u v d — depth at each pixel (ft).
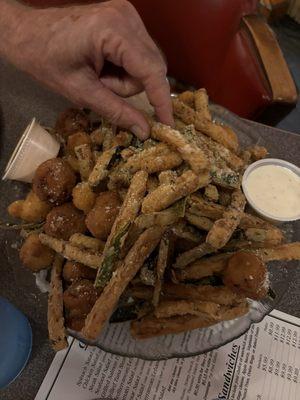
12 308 0.82
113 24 0.77
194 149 0.81
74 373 0.83
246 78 1.21
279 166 1.01
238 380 0.83
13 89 1.23
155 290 0.79
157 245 0.80
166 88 0.83
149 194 0.79
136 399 0.81
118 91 0.90
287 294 0.92
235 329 0.82
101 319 0.73
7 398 0.81
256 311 0.85
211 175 0.83
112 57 0.79
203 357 0.85
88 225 0.82
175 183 0.78
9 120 1.18
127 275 0.74
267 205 0.95
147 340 0.81
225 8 1.21
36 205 0.89
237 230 0.84
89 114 1.03
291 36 2.15
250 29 1.18
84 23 0.77
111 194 0.84
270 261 0.88
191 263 0.83
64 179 0.86
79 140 0.92
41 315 0.89
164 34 1.32
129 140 0.89
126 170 0.84
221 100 1.36
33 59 0.85
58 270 0.85
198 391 0.82
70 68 0.83
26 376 0.83
